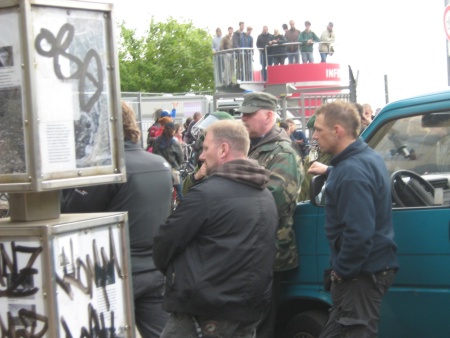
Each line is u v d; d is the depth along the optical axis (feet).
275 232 12.17
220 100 71.15
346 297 13.01
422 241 14.03
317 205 15.43
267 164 15.40
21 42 8.88
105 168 9.81
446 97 14.58
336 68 76.28
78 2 9.39
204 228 11.59
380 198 13.01
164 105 75.66
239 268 11.54
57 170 9.22
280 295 15.97
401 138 15.08
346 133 13.12
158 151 40.42
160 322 14.53
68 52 9.34
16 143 9.02
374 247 12.94
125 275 10.25
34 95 8.93
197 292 11.41
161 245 11.71
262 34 75.36
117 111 9.91
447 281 13.79
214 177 11.88
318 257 15.46
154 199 14.44
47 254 9.09
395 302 14.38
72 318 9.40
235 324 11.62
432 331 14.08
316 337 15.67
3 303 9.34
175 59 164.45
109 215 10.03
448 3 33.60
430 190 14.34
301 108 54.34
